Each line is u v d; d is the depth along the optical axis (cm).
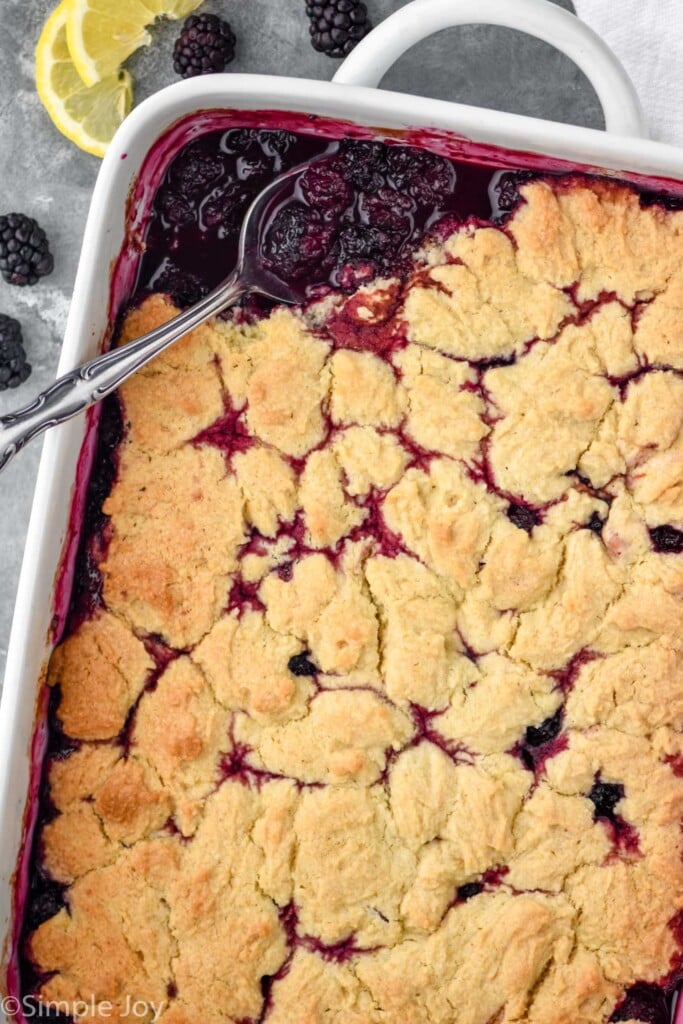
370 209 53
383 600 53
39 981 53
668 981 53
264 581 53
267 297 53
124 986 53
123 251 53
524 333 53
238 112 52
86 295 52
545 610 53
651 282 53
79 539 54
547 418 53
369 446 53
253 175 53
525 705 53
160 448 54
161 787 53
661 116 61
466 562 53
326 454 53
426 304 53
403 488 53
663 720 53
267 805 53
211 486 53
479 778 53
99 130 63
